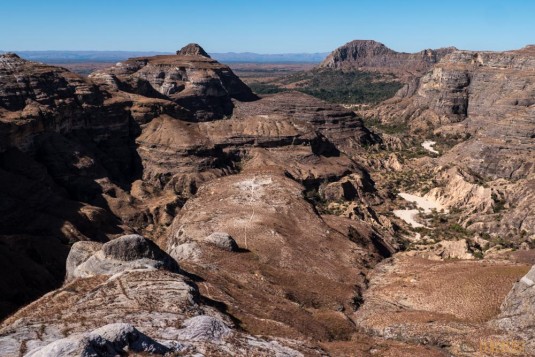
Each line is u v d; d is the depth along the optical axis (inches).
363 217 4330.7
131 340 1112.8
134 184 5029.5
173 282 1647.4
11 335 1232.2
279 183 3897.6
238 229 2987.2
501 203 4530.0
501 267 2354.8
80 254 1920.5
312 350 1419.8
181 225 3218.5
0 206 3440.0
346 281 2564.0
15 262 2637.8
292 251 2783.0
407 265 2763.3
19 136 4375.0
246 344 1307.8
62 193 4318.4
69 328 1286.9
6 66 4953.3
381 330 1894.7
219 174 5285.4
